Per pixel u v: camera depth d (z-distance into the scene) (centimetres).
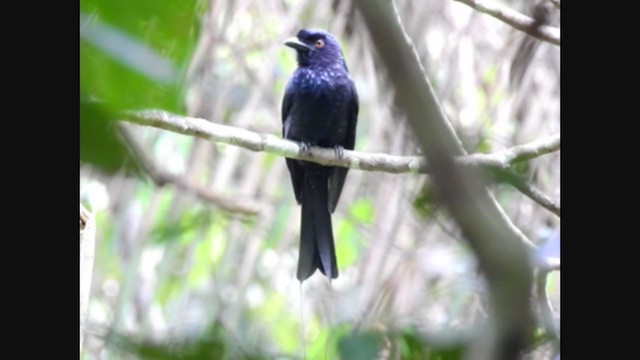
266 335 1303
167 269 1376
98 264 1362
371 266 1268
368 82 1355
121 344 571
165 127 914
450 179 284
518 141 1267
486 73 1314
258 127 1410
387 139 1294
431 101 254
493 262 333
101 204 1372
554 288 963
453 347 473
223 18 1375
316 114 1298
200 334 583
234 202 1385
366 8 239
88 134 262
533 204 1118
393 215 1313
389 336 516
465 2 985
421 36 1283
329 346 575
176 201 1378
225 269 1372
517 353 350
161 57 256
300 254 1256
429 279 1152
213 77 1383
